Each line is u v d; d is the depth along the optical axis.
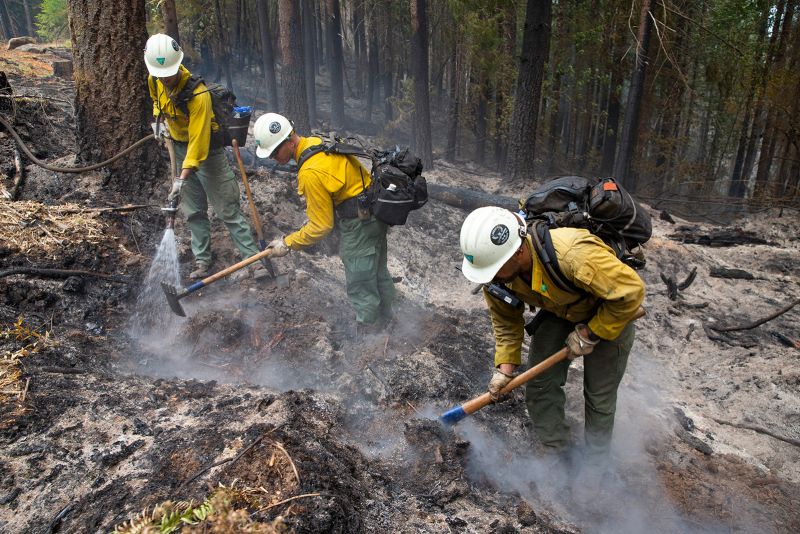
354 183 3.64
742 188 14.93
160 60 3.86
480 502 2.75
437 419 3.21
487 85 12.02
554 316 2.89
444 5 12.66
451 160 12.71
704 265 7.80
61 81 9.16
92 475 2.34
